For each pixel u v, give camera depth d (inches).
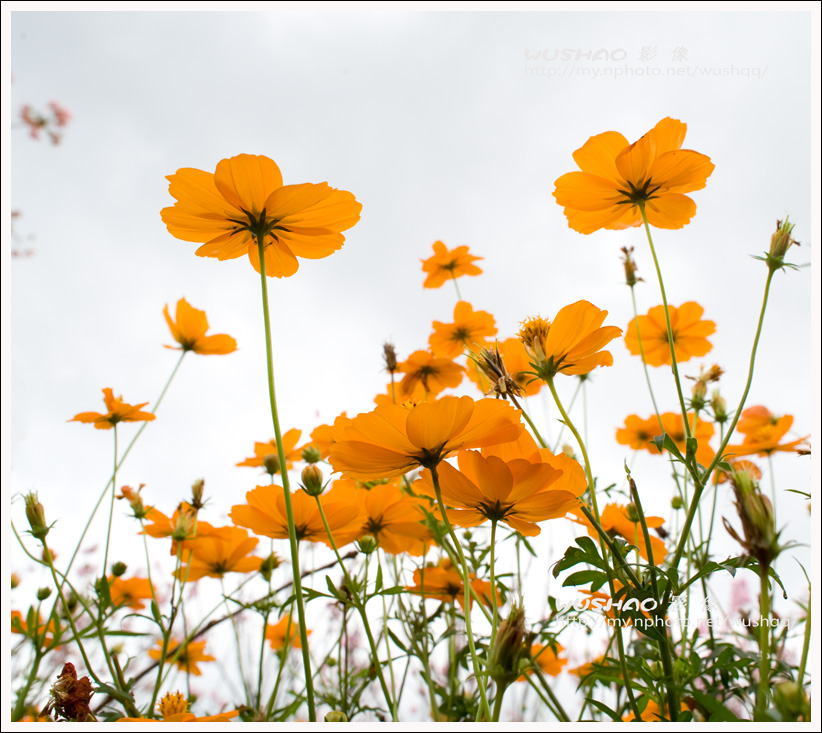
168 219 24.3
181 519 28.0
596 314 23.9
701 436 29.4
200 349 31.9
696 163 25.2
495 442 23.2
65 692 24.0
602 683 26.7
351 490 26.5
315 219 24.4
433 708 26.1
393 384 31.3
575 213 26.4
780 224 24.0
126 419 30.5
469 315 34.0
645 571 23.3
